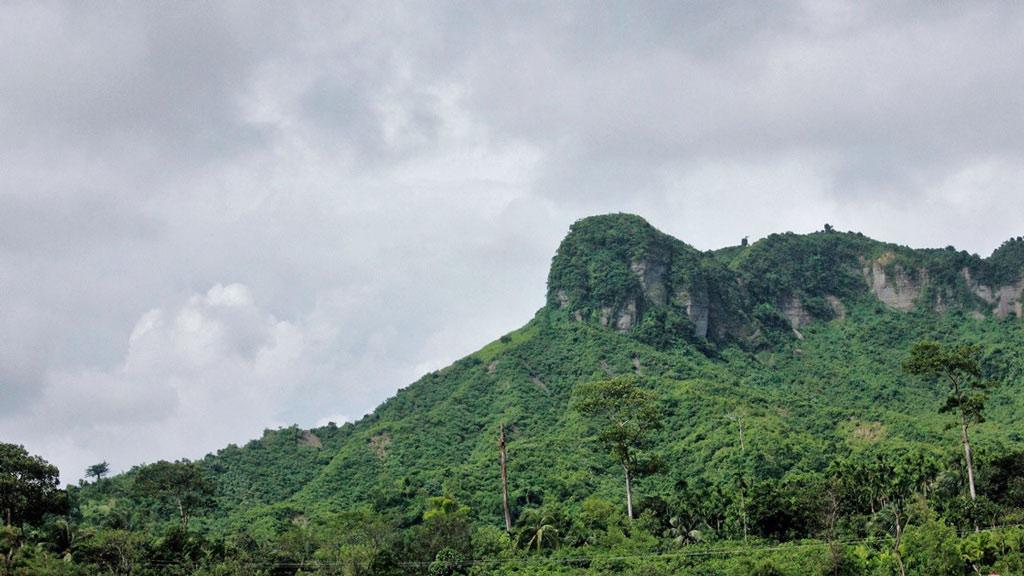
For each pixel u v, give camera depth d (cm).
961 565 10112
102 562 11169
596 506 13650
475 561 11800
